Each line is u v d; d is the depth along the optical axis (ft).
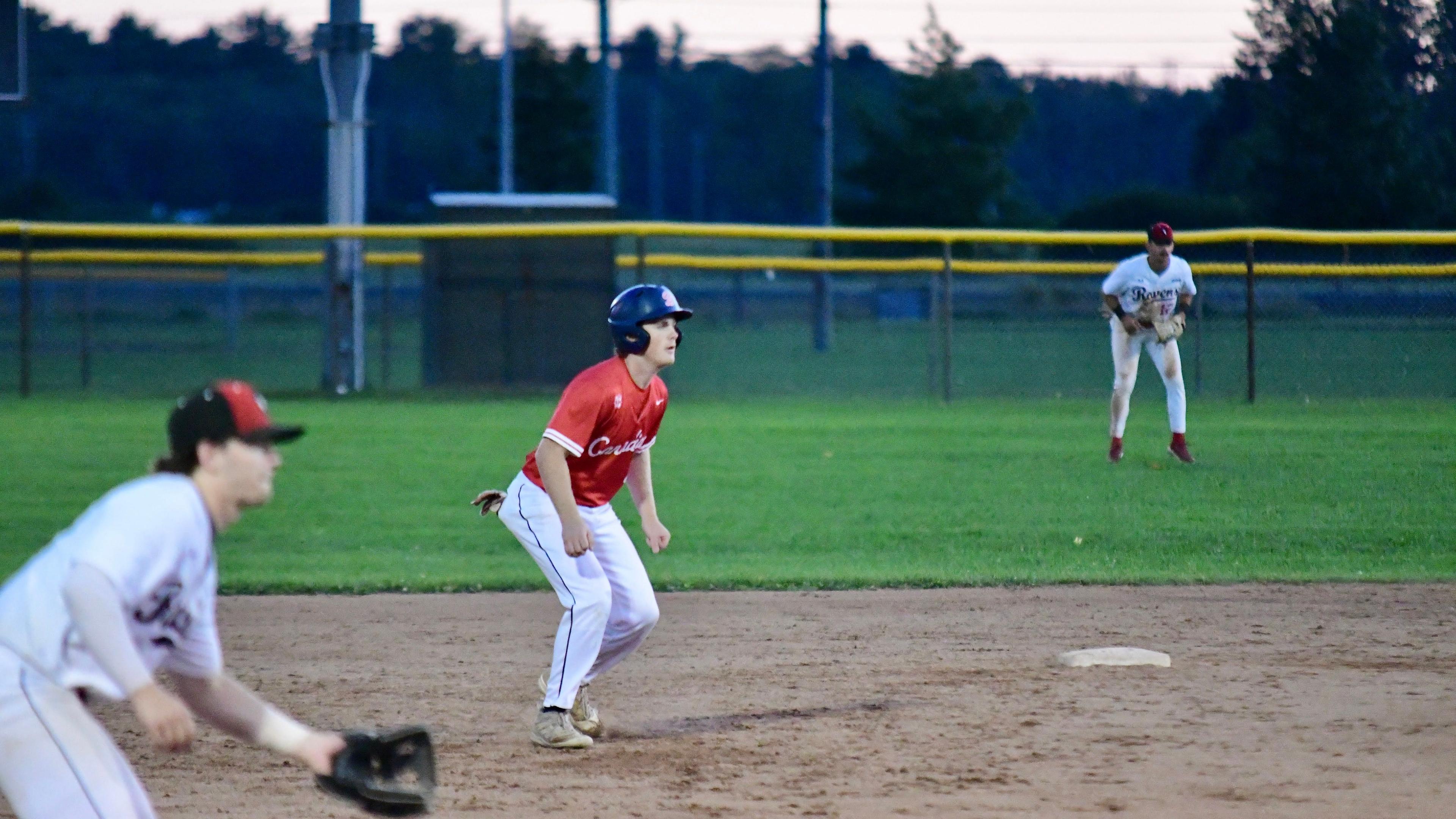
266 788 56.85
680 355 339.98
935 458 158.40
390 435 180.04
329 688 73.15
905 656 79.25
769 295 529.86
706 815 52.60
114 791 36.17
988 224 541.34
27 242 230.89
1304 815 51.65
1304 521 120.57
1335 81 394.73
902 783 56.13
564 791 55.67
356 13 234.99
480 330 235.20
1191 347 295.07
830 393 241.55
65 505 129.29
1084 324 387.55
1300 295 313.73
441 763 59.62
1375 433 174.19
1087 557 107.96
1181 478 142.10
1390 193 388.78
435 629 87.25
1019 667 76.18
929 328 332.80
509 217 239.50
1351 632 83.71
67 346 378.94
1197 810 52.42
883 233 220.64
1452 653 78.23
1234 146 491.31
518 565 107.76
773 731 64.28
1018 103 550.77
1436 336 297.53
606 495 63.67
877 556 109.50
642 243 225.15
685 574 102.37
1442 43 396.57
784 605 93.61
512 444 171.63
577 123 618.85
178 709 34.47
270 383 266.77
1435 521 119.96
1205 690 70.44
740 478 146.30
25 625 35.78
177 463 37.32
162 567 35.42
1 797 50.29
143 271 406.41
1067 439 174.29
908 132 545.85
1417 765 57.62
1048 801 53.62
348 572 104.32
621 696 71.10
